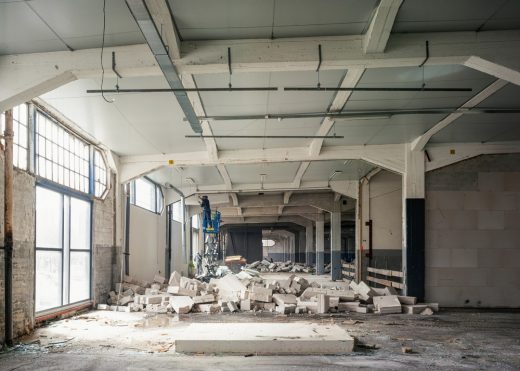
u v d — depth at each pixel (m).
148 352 6.32
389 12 5.14
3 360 5.82
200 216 28.23
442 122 9.60
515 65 5.84
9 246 6.61
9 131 6.67
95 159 11.18
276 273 33.78
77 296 9.95
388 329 8.32
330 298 10.75
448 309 11.15
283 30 5.77
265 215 32.59
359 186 17.80
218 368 5.41
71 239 9.58
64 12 5.12
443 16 5.48
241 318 9.70
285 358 5.96
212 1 5.00
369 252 17.36
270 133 10.67
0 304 6.43
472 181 11.75
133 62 6.07
